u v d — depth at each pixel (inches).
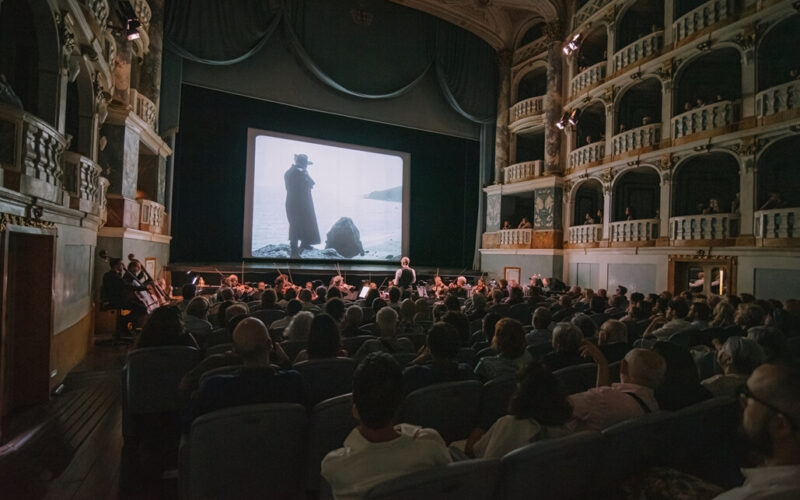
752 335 136.6
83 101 276.2
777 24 414.9
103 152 365.7
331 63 633.0
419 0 660.1
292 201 665.0
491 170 763.4
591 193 681.6
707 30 467.5
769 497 40.7
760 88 432.8
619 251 556.1
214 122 626.2
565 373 128.6
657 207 623.5
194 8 535.8
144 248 433.1
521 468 69.4
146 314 318.7
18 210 168.2
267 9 588.4
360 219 721.0
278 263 640.4
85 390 208.7
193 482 90.0
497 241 725.3
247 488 95.1
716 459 96.0
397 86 680.4
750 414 45.6
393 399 68.4
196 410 96.4
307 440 103.3
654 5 571.8
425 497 61.9
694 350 163.5
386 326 160.1
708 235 462.9
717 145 460.8
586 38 636.7
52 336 193.9
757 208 428.8
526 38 735.7
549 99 657.0
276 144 658.2
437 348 120.0
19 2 229.0
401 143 775.1
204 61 546.0
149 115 446.9
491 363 134.3
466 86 731.4
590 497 80.5
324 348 131.0
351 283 645.9
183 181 605.6
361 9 653.3
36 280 188.7
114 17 364.8
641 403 96.7
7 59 236.5
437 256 815.1
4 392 174.7
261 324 104.5
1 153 163.5
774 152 457.4
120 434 159.0
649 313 267.0
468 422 115.2
